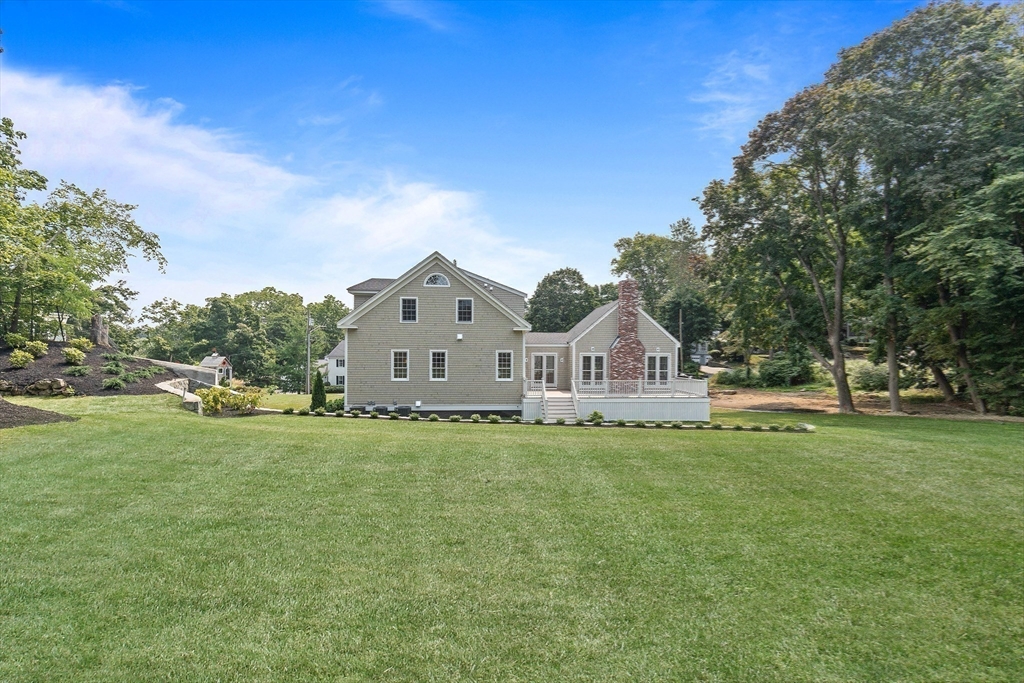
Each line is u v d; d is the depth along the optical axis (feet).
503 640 14.71
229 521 22.86
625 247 192.03
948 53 71.82
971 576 19.27
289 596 16.78
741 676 13.51
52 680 12.50
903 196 73.92
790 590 18.04
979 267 60.29
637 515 25.08
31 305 78.33
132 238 93.09
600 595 17.39
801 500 27.81
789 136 79.36
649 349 92.53
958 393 90.12
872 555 20.95
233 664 13.33
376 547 20.74
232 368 170.91
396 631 15.02
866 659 14.35
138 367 73.31
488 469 32.89
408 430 48.73
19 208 61.82
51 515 22.52
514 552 20.62
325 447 37.47
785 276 91.50
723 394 119.85
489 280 100.68
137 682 12.53
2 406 42.45
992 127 66.08
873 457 37.93
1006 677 13.73
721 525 23.94
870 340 90.63
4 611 15.28
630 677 13.32
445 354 75.20
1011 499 28.32
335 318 251.80
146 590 16.81
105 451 33.04
